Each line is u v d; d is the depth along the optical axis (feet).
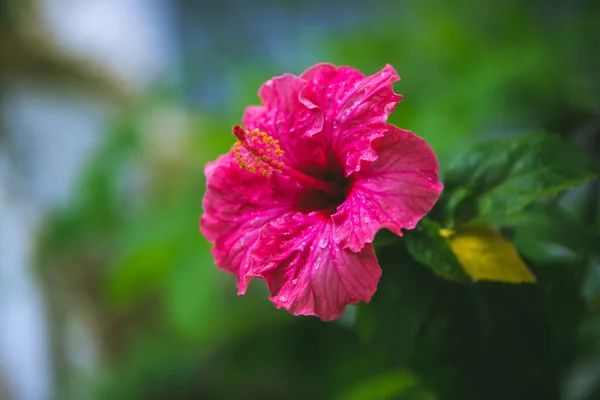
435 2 2.23
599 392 1.64
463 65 2.09
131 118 2.96
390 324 1.34
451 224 1.30
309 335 2.22
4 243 3.24
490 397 1.34
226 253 1.37
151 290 2.84
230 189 1.38
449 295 1.33
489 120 1.95
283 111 1.38
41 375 3.25
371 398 1.60
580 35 1.90
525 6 2.12
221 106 2.96
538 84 1.85
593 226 1.54
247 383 2.59
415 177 1.22
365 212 1.24
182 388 2.69
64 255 2.99
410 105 2.03
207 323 2.27
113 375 2.92
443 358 1.34
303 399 2.45
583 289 1.47
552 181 1.29
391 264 1.33
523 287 1.33
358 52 2.20
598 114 1.75
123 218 2.72
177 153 2.97
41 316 3.22
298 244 1.30
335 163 1.36
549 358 1.33
